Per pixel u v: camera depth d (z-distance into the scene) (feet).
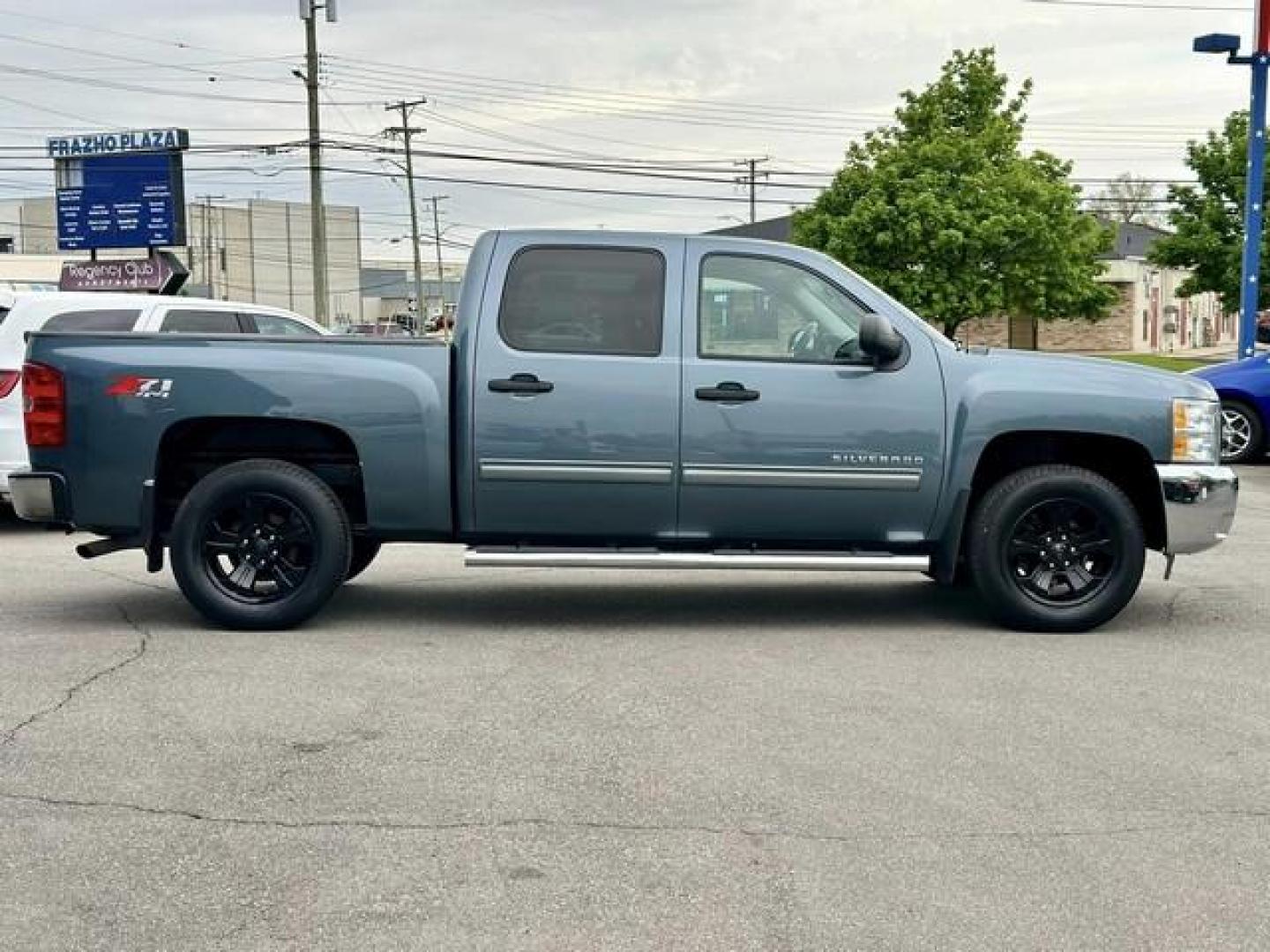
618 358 21.86
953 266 123.24
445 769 15.51
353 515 23.61
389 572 28.81
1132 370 22.97
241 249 301.84
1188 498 22.34
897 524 22.29
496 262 22.21
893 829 13.74
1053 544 22.56
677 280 22.17
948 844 13.39
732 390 21.77
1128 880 12.58
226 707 17.89
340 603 25.14
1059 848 13.30
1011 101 128.98
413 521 22.21
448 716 17.57
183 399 21.76
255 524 22.34
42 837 13.50
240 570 22.53
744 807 14.34
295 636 22.16
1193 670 20.16
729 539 22.39
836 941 11.35
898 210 121.39
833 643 21.93
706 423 21.79
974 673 19.88
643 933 11.49
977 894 12.25
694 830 13.71
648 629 22.93
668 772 15.42
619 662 20.51
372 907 11.96
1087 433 22.18
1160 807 14.43
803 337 22.31
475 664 20.33
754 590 26.78
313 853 13.12
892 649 21.49
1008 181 121.80
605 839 13.48
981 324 213.05
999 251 124.16
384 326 238.89
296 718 17.44
